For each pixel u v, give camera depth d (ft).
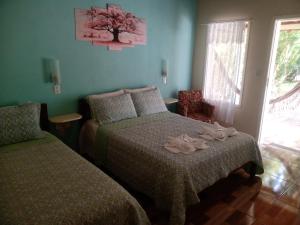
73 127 10.73
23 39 8.77
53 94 9.90
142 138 8.50
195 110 14.69
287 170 10.25
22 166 6.27
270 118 18.66
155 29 12.94
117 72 11.82
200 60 15.23
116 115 10.46
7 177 5.70
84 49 10.44
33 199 4.83
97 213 4.66
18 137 7.80
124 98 11.02
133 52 12.23
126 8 11.45
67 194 5.02
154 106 12.00
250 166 9.42
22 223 4.16
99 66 11.09
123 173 8.39
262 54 12.37
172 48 14.10
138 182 7.73
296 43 18.97
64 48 9.86
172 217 6.34
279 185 9.05
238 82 13.43
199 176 6.89
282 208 7.68
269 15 11.82
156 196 6.91
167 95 14.62
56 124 9.78
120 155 8.41
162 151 7.36
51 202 4.74
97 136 9.61
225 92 13.96
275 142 13.55
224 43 13.61
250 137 9.08
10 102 8.89
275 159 11.32
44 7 9.05
